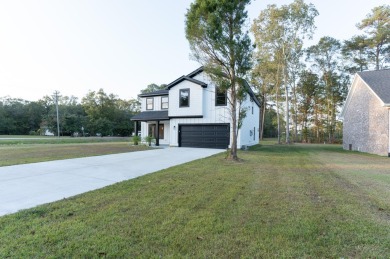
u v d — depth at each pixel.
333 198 4.21
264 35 22.22
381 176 6.29
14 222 3.05
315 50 29.97
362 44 26.83
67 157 10.02
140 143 19.12
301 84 31.67
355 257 2.28
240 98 9.63
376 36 25.59
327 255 2.30
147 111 20.92
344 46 28.64
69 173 6.52
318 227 2.94
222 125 15.43
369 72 15.74
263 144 23.17
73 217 3.25
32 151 12.50
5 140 23.27
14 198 4.16
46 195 4.36
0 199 4.09
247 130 18.19
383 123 12.82
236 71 9.39
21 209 3.57
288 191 4.68
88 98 45.12
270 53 22.89
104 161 9.02
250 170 7.13
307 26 21.38
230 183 5.36
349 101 17.05
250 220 3.17
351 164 8.66
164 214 3.38
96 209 3.58
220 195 4.36
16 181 5.49
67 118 43.28
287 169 7.38
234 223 3.06
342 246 2.49
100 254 2.29
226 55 9.03
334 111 30.48
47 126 43.25
